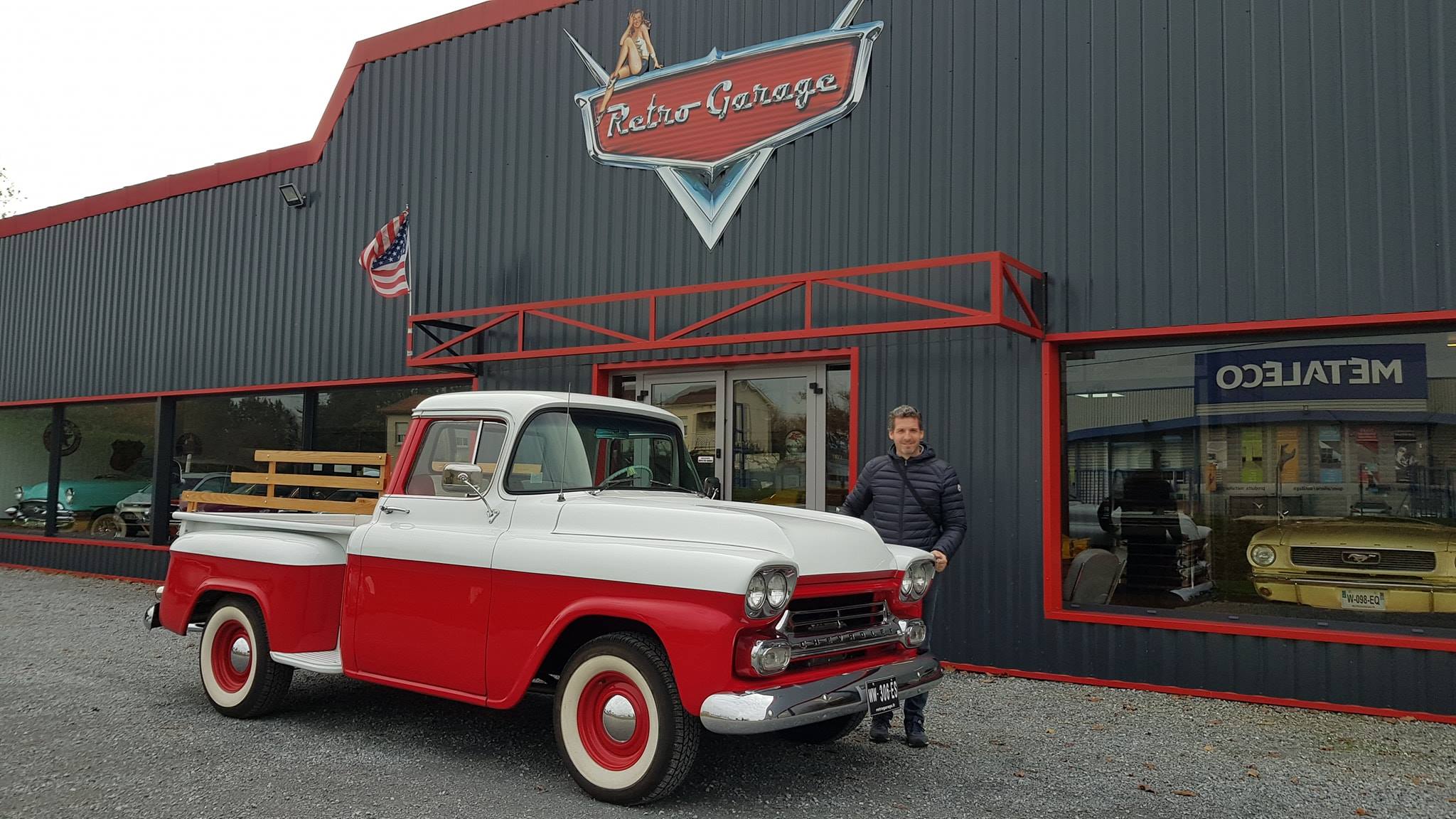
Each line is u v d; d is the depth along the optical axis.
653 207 9.52
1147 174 7.21
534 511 4.94
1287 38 6.83
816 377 8.66
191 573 6.24
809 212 8.63
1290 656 6.54
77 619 9.89
